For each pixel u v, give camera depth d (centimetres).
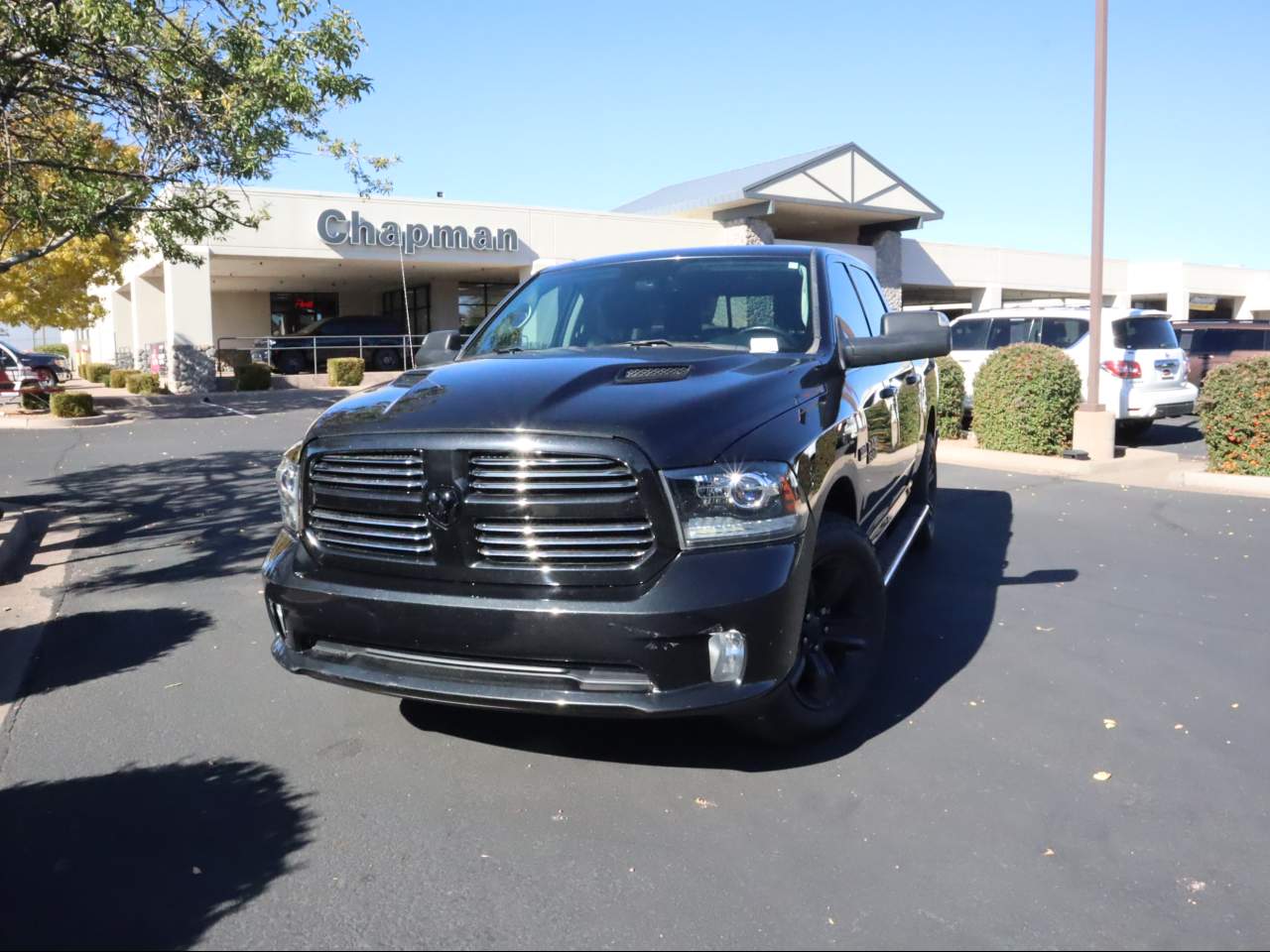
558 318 486
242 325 3962
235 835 334
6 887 304
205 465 1239
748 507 331
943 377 1385
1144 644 520
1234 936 274
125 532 848
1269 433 996
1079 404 1233
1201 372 1861
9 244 1340
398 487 349
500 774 374
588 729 412
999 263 4269
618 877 305
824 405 393
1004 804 347
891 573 482
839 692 394
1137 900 291
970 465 1205
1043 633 538
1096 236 1203
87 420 1862
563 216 3083
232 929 281
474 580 336
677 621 317
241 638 546
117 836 334
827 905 288
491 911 288
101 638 550
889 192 3450
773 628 330
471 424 338
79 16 729
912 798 351
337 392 2525
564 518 328
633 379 371
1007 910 286
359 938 277
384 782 369
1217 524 829
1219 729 412
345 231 2750
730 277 482
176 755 397
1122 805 347
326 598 356
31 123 907
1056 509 898
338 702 449
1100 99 1195
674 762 382
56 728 425
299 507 376
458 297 3556
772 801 350
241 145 877
